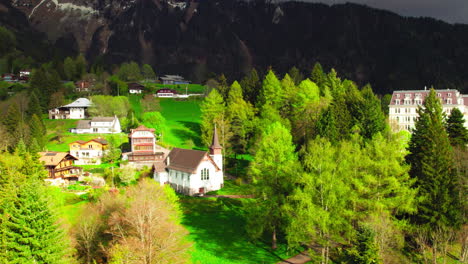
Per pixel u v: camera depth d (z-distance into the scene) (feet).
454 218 178.09
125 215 167.22
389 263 155.22
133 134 368.27
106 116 509.35
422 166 188.44
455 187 192.75
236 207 253.44
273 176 187.11
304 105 358.43
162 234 150.30
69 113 522.47
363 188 169.48
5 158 248.11
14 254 136.46
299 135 319.68
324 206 164.14
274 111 364.58
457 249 172.55
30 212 139.74
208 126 397.19
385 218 155.94
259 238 208.33
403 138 245.65
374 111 288.92
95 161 362.33
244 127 376.89
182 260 148.77
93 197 249.55
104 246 172.14
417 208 179.83
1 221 160.56
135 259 136.77
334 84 440.04
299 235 163.63
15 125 388.37
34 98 472.85
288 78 458.09
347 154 182.39
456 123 273.13
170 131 467.52
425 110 301.02
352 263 148.36
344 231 171.01
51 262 137.80
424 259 158.10
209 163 295.07
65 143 413.80
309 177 165.89
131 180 307.58
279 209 183.11
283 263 181.47
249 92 484.74
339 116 289.33
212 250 194.08
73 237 171.94
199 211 247.50
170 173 311.68
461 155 222.69
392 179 168.66
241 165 360.28
